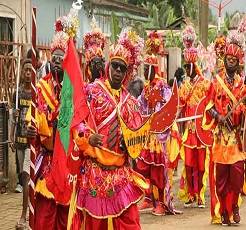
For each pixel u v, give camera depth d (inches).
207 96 465.7
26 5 822.5
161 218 494.0
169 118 323.9
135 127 311.6
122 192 305.9
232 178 462.9
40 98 339.0
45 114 339.6
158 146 502.9
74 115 295.7
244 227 461.1
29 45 630.5
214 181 467.8
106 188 304.2
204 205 545.0
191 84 548.1
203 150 541.6
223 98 459.8
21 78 522.9
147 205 519.5
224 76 461.1
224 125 463.8
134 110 313.1
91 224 306.7
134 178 312.7
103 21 1089.4
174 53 901.2
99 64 359.6
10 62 615.2
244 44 460.4
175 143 525.7
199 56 569.6
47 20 901.8
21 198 547.2
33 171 319.9
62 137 312.2
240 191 466.6
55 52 346.6
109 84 309.4
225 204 466.3
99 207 304.3
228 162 460.8
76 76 297.9
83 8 999.6
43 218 343.3
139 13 1264.8
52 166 328.8
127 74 314.8
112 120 305.3
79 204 309.1
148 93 495.2
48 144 343.0
